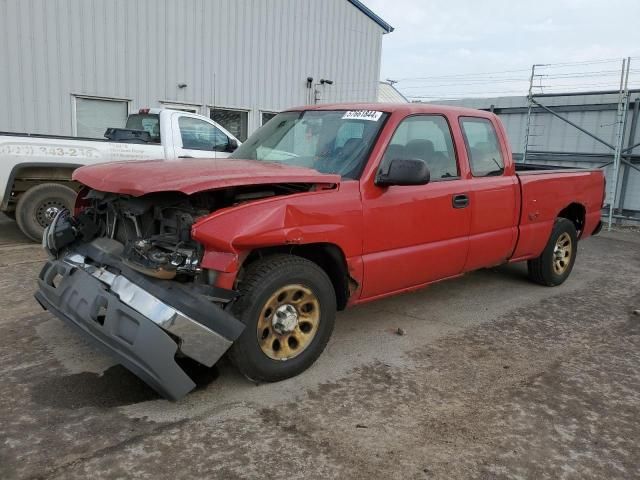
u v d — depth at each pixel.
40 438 2.95
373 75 18.64
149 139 8.77
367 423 3.25
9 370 3.73
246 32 15.33
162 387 3.11
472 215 4.88
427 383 3.81
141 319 3.06
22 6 11.91
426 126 4.61
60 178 7.77
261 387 3.63
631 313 5.54
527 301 5.83
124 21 13.25
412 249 4.38
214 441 2.99
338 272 4.00
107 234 3.96
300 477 2.72
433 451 3.00
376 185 4.06
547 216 5.86
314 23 16.73
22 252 7.12
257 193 3.66
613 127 11.82
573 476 2.82
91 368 3.80
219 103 15.14
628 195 11.84
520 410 3.48
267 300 3.48
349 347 4.39
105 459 2.79
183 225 3.30
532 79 12.95
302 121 4.79
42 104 12.47
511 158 5.43
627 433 3.25
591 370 4.13
